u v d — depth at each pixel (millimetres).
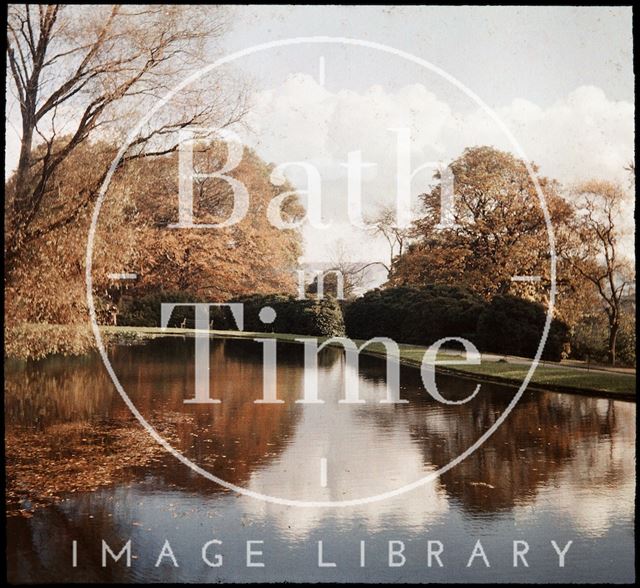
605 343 15625
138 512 5473
